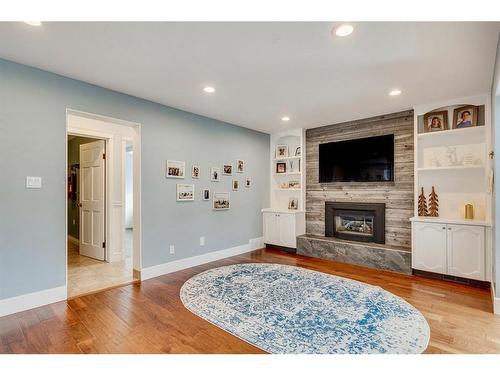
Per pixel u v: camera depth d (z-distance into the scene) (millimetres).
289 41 2146
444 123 3711
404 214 4133
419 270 3641
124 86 3094
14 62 2510
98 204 4527
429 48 2246
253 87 3119
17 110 2533
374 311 2561
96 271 3848
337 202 4840
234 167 4879
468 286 3234
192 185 4133
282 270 3865
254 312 2545
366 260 4086
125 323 2346
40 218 2666
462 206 3561
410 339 2082
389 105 3793
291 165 5520
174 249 3867
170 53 2346
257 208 5383
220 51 2314
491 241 3109
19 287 2539
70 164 5957
